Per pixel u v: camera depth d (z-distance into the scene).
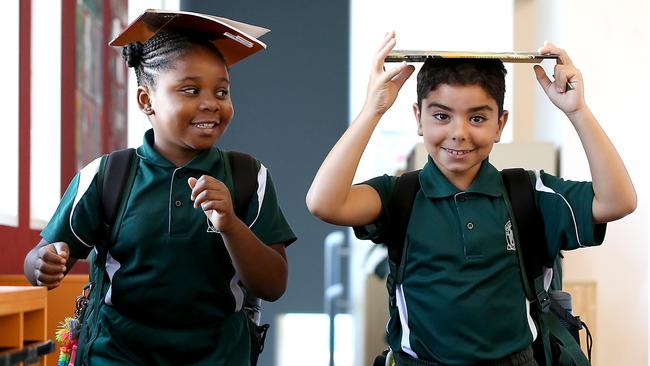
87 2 6.75
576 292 5.53
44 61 5.92
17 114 4.90
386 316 6.54
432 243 2.61
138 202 2.65
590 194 2.60
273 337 11.75
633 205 2.57
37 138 5.85
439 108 2.57
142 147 2.73
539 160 6.38
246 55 2.86
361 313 6.85
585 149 2.58
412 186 2.67
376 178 2.71
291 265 11.95
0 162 4.88
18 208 4.86
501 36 7.97
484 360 2.56
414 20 10.27
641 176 5.54
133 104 9.02
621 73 5.75
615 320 5.68
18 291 2.32
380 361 2.86
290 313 11.85
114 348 2.66
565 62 2.60
